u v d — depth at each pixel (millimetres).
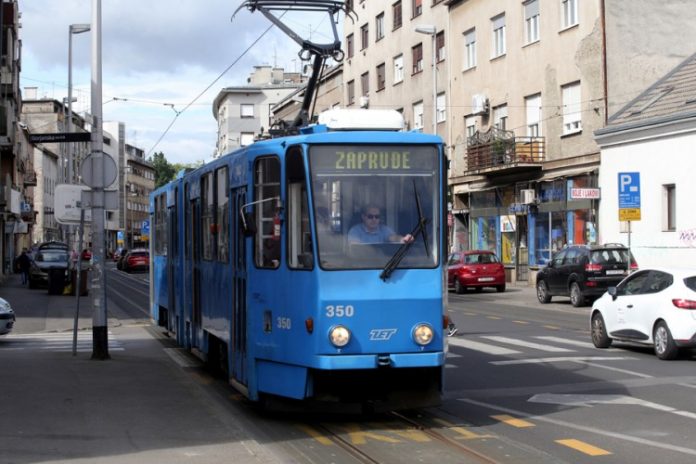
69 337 21328
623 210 26859
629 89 34125
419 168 9594
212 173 12531
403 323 9273
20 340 20688
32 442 8547
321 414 10391
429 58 49031
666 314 15133
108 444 8508
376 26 57219
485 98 42219
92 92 15547
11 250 66188
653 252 29984
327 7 15516
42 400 10969
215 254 12250
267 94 97250
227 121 96938
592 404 10945
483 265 36250
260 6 15180
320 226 9266
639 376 13320
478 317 24922
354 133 9484
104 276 15547
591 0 34594
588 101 34812
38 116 95188
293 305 9383
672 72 33625
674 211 29297
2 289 42719
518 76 39688
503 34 41188
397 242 9406
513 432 9297
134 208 146375
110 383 12500
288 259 9500
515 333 20172
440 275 9461
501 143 39000
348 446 8641
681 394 11609
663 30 34156
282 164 9602
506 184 40938
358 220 9359
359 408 9570
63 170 99125
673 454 8203
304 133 9969
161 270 19094
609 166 32375
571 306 29078
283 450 8508
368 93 58656
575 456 8156
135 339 20422
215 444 8539
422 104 50281
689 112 28188
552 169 36969
